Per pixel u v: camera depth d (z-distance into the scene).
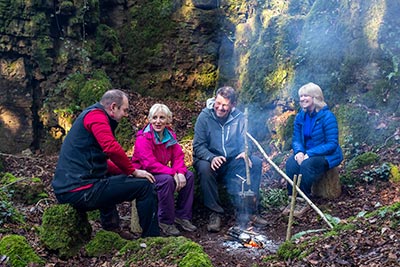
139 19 9.24
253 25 8.74
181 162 4.86
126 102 4.14
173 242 3.80
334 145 5.23
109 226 4.57
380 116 6.42
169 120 4.76
